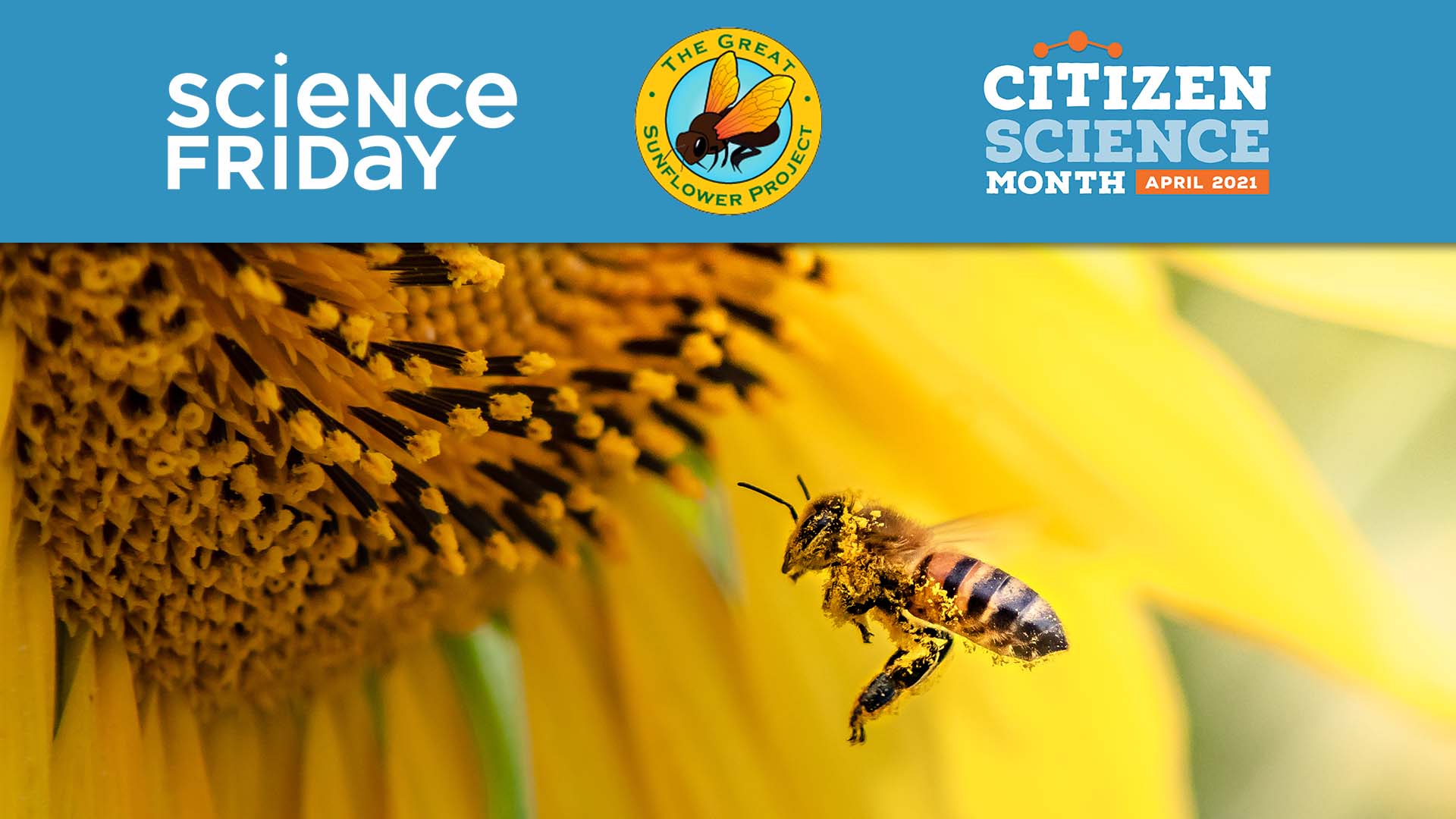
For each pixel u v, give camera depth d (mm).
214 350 105
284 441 108
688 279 117
